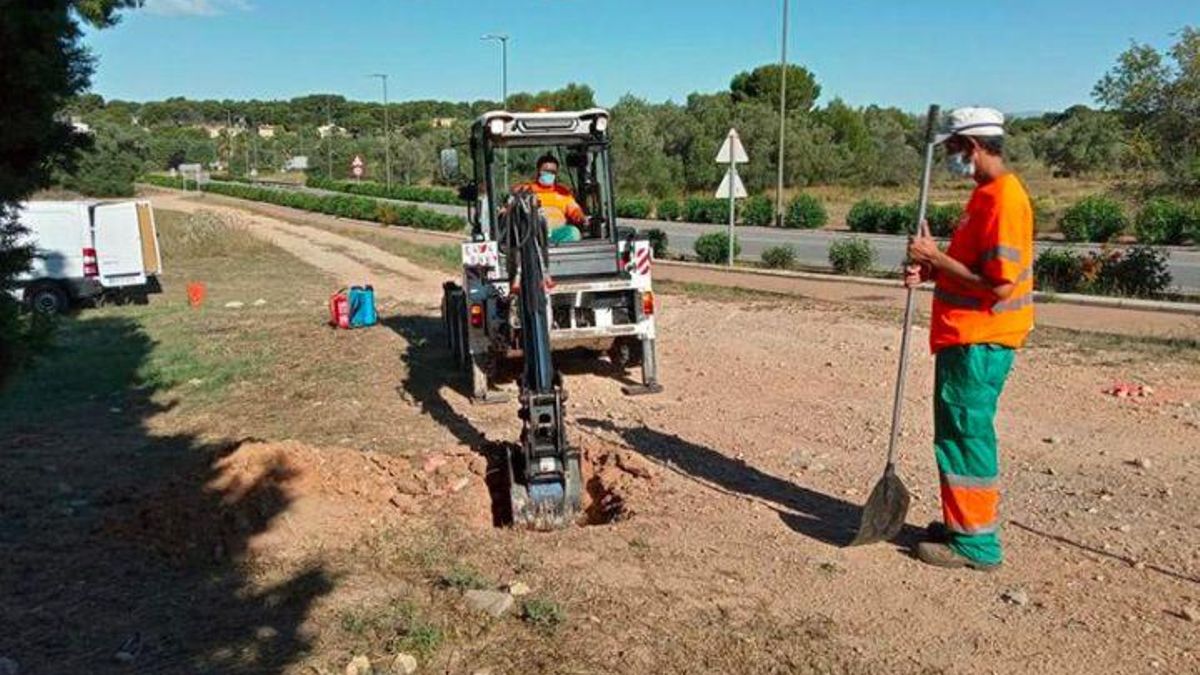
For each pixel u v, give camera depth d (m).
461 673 4.52
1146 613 4.91
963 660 4.51
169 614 5.24
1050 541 5.87
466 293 10.62
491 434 9.09
